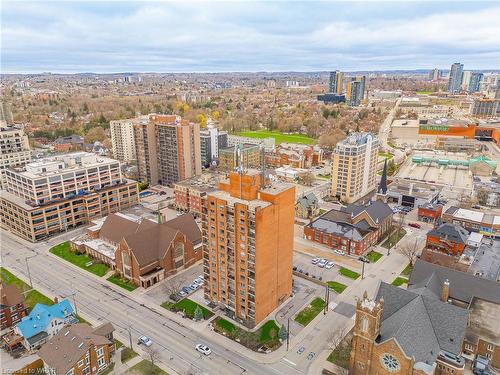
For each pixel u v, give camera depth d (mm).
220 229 95812
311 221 151625
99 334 86312
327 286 108688
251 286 94312
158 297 110688
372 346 75062
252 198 92125
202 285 115688
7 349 90188
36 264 130500
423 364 70312
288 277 106938
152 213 171750
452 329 78000
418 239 148500
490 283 95125
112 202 174500
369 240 139250
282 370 83625
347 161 185375
